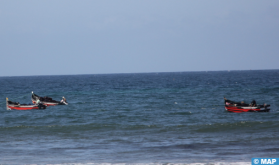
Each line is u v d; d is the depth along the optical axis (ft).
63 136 331.36
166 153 255.70
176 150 265.34
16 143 298.76
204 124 385.50
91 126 383.86
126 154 254.47
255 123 378.94
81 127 378.12
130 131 354.33
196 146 278.67
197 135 327.47
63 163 228.84
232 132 338.54
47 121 442.50
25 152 263.08
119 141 304.30
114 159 239.50
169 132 345.10
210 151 259.80
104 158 242.78
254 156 242.17
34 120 451.94
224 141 296.10
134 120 437.58
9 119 462.19
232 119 433.07
